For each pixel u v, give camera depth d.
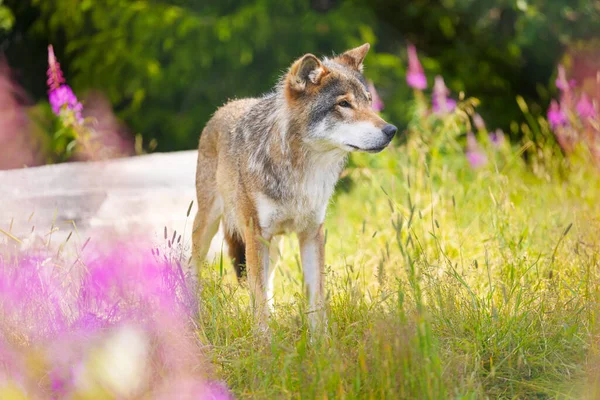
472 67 22.84
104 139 21.62
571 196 13.35
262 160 8.98
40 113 21.05
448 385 6.74
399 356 6.49
